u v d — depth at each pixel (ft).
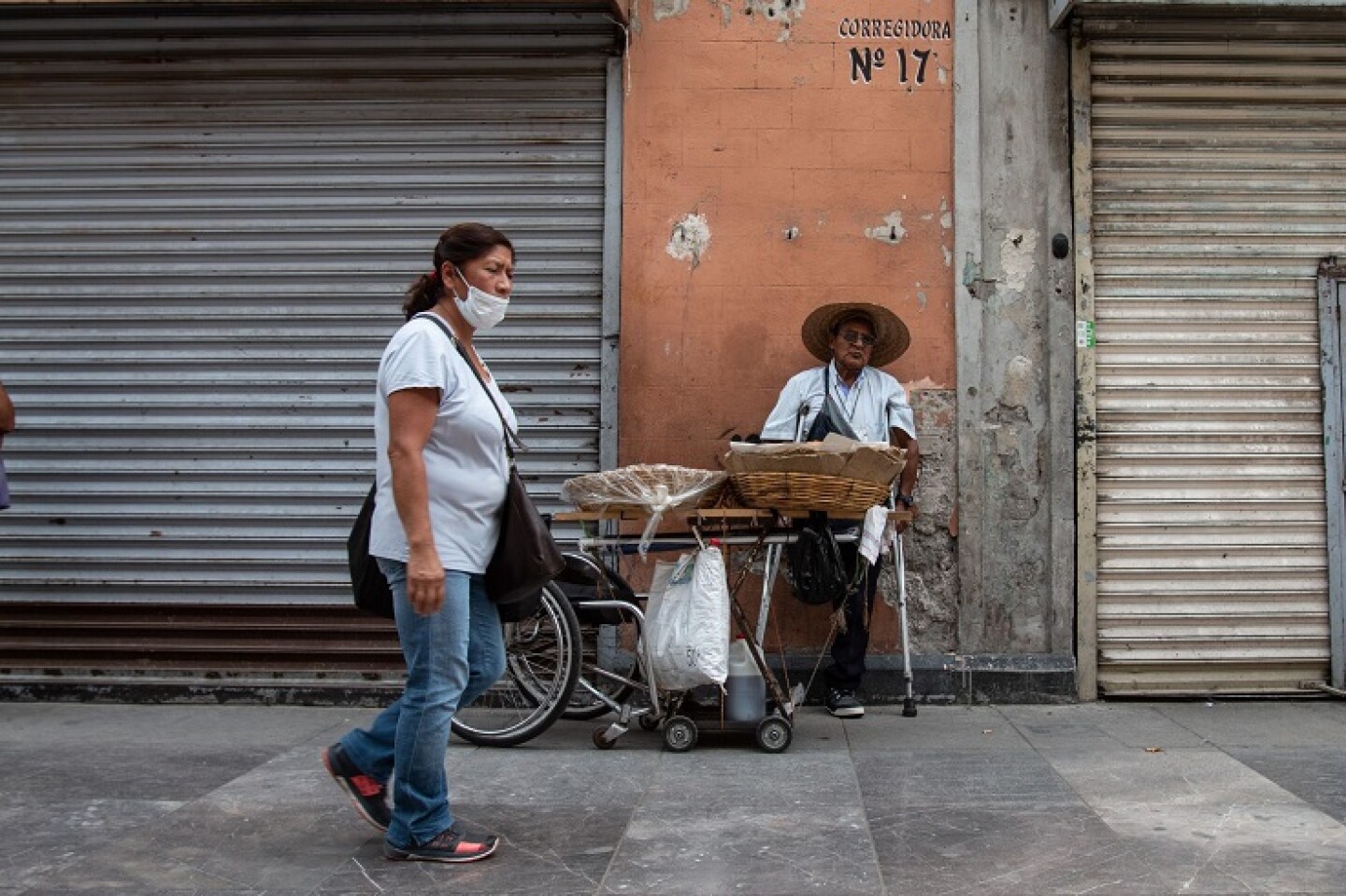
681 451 18.88
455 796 13.37
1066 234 18.92
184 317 19.57
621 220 19.15
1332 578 18.90
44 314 19.65
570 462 19.21
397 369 10.61
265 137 19.56
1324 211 19.25
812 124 19.07
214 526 19.40
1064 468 18.76
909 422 17.92
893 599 18.69
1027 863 11.00
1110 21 18.78
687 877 10.70
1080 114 18.94
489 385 11.48
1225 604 18.95
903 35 19.12
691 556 15.76
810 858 11.18
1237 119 19.19
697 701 16.22
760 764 14.75
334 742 16.35
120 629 19.26
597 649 18.70
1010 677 18.48
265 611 19.22
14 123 19.67
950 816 12.50
